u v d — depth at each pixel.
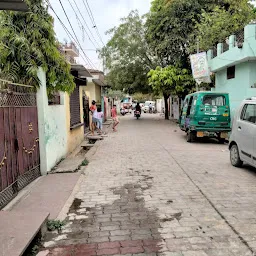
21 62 6.52
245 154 7.25
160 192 5.71
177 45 21.44
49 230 4.12
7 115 5.27
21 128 5.96
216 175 6.99
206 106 12.55
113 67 27.47
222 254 3.38
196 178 6.71
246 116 7.48
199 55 16.12
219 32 16.97
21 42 6.41
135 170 7.61
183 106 15.27
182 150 10.87
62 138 9.19
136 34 26.08
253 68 12.82
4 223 3.87
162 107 49.28
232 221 4.29
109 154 10.16
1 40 6.36
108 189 6.00
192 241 3.71
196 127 12.61
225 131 12.56
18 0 3.98
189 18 20.45
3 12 6.55
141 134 16.61
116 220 4.41
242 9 18.61
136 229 4.09
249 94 12.50
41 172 7.16
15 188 5.52
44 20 7.20
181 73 22.19
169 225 4.19
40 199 5.34
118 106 48.81
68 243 3.74
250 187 5.98
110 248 3.58
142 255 3.40
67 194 5.62
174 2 20.62
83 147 12.47
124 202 5.20
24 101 6.24
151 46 23.42
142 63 26.77
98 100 26.41
